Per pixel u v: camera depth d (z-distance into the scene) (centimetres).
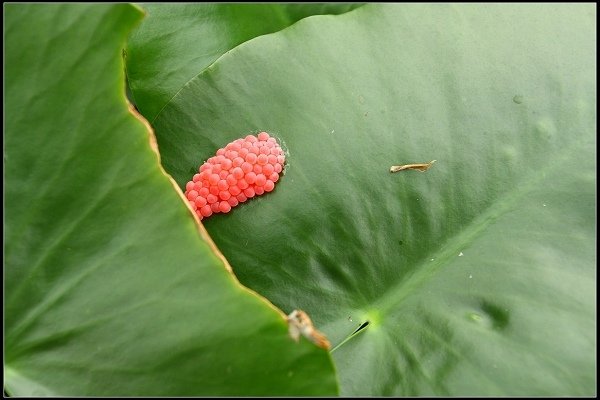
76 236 38
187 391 38
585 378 39
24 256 38
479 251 41
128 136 38
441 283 41
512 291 40
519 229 41
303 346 38
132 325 38
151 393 38
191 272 38
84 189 38
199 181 41
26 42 38
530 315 40
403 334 40
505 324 40
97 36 38
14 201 38
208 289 38
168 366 38
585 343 39
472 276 41
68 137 38
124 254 38
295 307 41
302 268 41
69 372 38
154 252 38
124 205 38
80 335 38
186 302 38
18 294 38
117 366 38
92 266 38
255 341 38
